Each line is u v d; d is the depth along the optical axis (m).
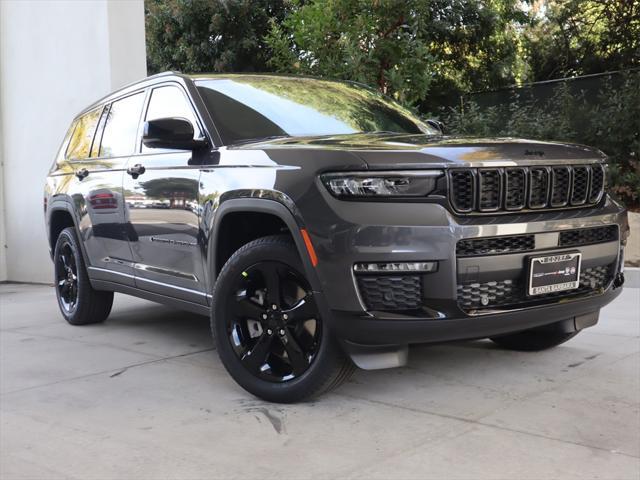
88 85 8.36
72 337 5.35
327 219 3.08
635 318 5.28
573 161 3.44
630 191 8.52
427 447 2.90
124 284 4.91
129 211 4.61
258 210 3.39
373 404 3.47
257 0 14.22
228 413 3.41
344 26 8.15
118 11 8.15
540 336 4.25
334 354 3.26
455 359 4.25
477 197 3.10
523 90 10.23
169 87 4.54
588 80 9.53
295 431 3.14
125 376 4.15
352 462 2.78
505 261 3.14
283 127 4.03
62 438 3.16
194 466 2.80
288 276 3.40
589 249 3.45
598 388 3.62
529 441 2.93
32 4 8.88
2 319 6.44
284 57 8.87
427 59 8.51
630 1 11.74
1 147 9.63
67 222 6.08
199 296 4.01
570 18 13.16
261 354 3.52
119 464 2.84
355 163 3.06
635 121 8.70
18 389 3.96
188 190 3.95
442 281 3.03
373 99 4.82
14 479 2.73
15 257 9.66
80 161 5.57
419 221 3.01
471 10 13.35
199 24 14.56
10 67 9.33
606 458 2.75
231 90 4.30
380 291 3.05
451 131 9.74
